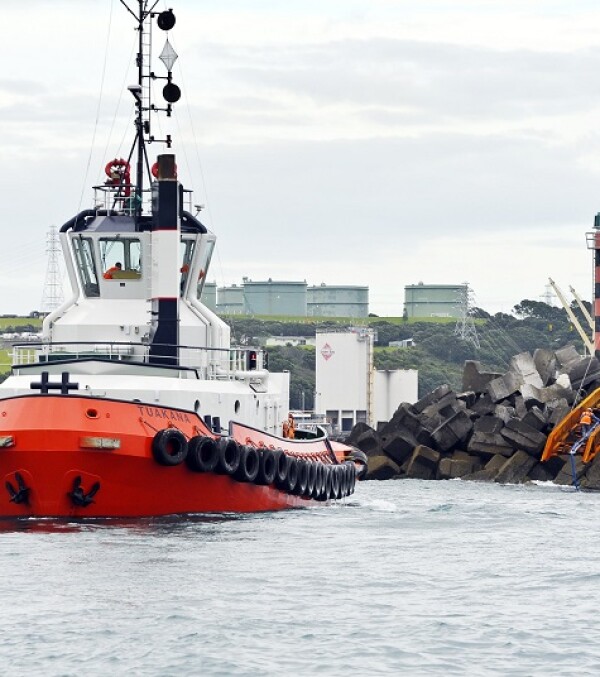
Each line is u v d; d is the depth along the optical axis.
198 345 100.12
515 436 178.50
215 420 90.88
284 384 111.25
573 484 167.88
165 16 105.94
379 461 187.50
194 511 88.25
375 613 66.62
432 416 194.62
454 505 126.12
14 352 97.88
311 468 102.44
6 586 69.19
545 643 61.41
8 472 82.50
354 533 92.94
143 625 62.56
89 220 102.81
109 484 83.12
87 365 91.69
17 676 55.34
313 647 60.06
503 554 86.44
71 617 63.62
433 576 77.06
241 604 67.25
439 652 59.75
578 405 183.62
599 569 80.44
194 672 56.09
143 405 84.00
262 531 88.94
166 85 106.38
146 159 106.12
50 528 83.56
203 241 101.88
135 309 99.50
